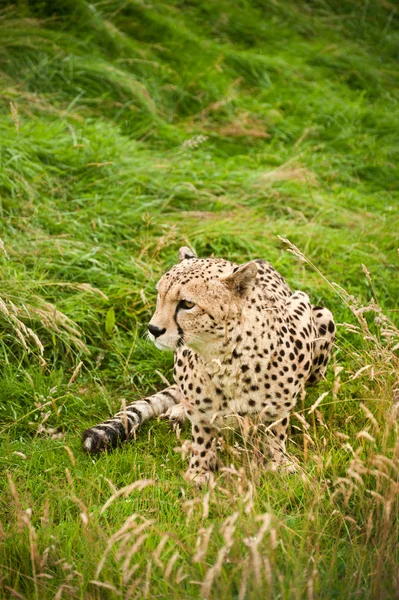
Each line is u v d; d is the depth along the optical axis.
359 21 30.50
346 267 17.80
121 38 25.12
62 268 16.34
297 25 29.27
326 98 25.28
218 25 27.98
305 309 12.75
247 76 25.73
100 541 9.97
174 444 13.04
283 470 11.58
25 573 9.80
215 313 11.23
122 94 23.03
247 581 8.88
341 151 23.25
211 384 11.69
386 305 17.00
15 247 16.58
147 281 16.55
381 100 26.34
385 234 19.05
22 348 14.84
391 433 11.21
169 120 23.20
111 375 14.91
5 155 18.55
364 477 10.82
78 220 17.88
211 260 11.97
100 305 15.98
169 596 9.09
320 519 10.30
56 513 11.24
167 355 15.16
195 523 10.10
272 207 19.86
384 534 9.28
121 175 19.42
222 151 22.33
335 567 9.51
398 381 11.98
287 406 11.96
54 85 22.81
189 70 25.00
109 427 12.84
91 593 9.41
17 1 25.50
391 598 9.03
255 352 11.54
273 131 23.48
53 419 13.63
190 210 19.16
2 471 12.24
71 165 19.47
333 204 20.11
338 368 10.77
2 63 22.64
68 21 25.41
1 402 13.88
